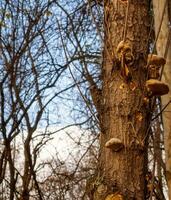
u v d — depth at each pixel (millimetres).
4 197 8148
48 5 8156
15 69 8000
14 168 7926
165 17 6508
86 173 8312
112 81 3592
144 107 3518
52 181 8375
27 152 8047
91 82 4078
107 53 3645
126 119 3490
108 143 3412
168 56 6566
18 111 7793
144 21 3715
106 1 3812
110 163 3445
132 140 3451
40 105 8664
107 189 3363
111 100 3568
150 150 6379
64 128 8430
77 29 7262
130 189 3359
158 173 7219
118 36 3641
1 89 7668
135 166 3412
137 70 3543
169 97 6512
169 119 6621
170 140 6668
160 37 6535
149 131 3549
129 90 3523
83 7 7918
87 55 6766
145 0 3781
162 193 7012
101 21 3984
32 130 8430
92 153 7629
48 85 8367
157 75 3604
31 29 8148
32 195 8078
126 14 3561
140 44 3615
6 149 7785
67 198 8320
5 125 7617
